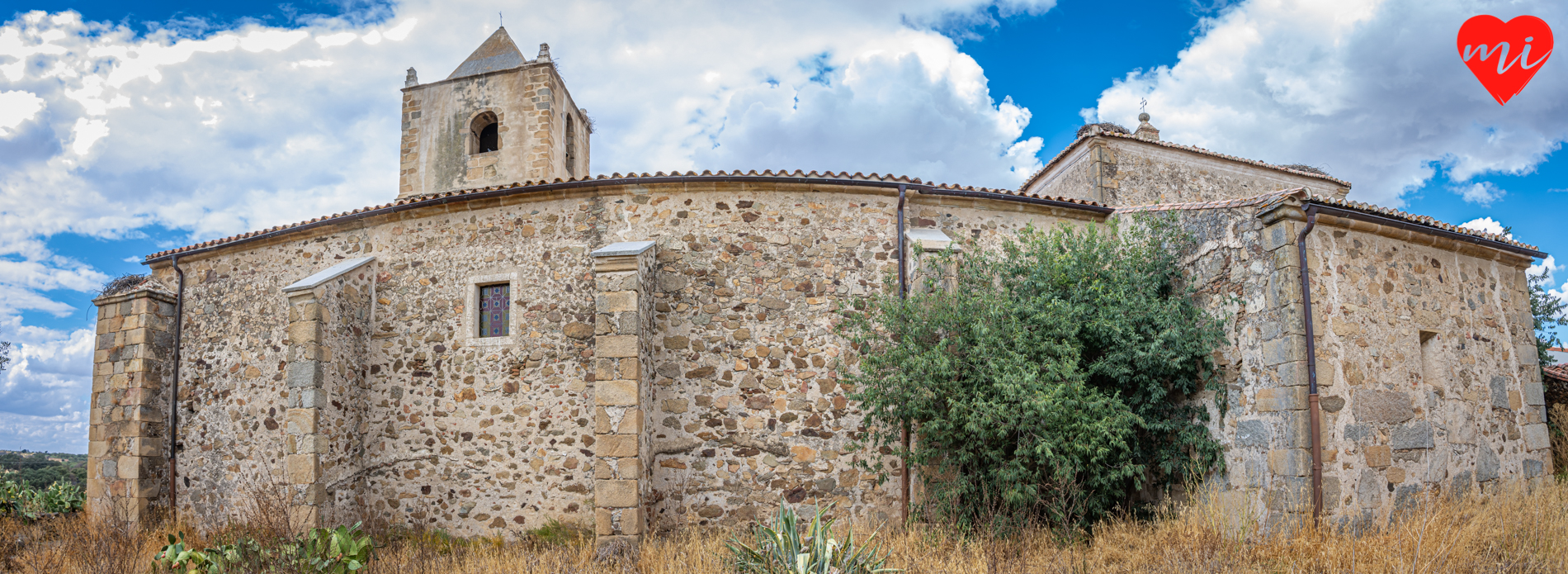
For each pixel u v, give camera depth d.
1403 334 8.13
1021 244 9.77
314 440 8.80
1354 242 8.07
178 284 11.36
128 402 10.75
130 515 10.38
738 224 9.62
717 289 9.45
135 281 11.74
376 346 10.01
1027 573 6.64
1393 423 7.79
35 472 13.83
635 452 8.11
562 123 14.78
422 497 9.46
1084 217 10.38
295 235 10.72
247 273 11.00
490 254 9.88
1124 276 8.60
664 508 8.95
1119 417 7.75
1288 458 7.31
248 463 10.31
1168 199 14.21
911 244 9.30
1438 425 8.14
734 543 7.31
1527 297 9.63
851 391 9.19
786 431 9.12
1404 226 8.20
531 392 9.36
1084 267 8.69
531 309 9.59
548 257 9.69
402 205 10.01
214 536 9.17
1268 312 7.69
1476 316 8.95
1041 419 7.48
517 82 14.20
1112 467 8.26
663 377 9.22
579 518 8.95
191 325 11.21
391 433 9.72
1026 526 7.76
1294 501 7.19
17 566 8.47
